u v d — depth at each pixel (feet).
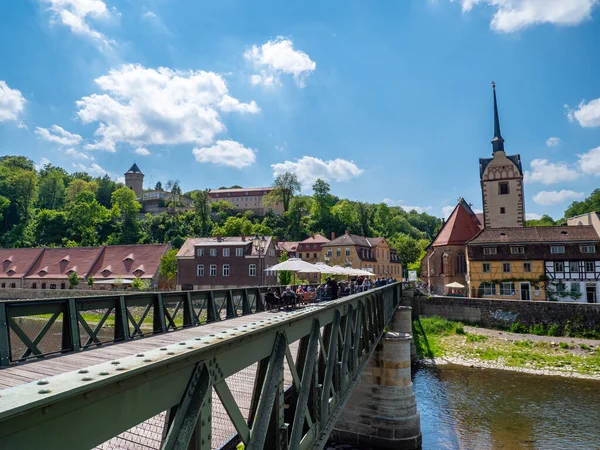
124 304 28.99
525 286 145.69
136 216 383.04
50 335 47.62
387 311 69.15
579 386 81.46
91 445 6.66
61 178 440.45
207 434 9.78
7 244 314.76
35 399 5.37
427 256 191.01
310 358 19.57
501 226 172.96
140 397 7.76
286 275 153.99
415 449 54.65
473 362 99.76
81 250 221.66
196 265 192.95
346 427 56.80
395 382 56.29
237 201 449.06
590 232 144.77
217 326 37.73
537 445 55.31
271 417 14.46
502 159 175.32
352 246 250.98
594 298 137.80
